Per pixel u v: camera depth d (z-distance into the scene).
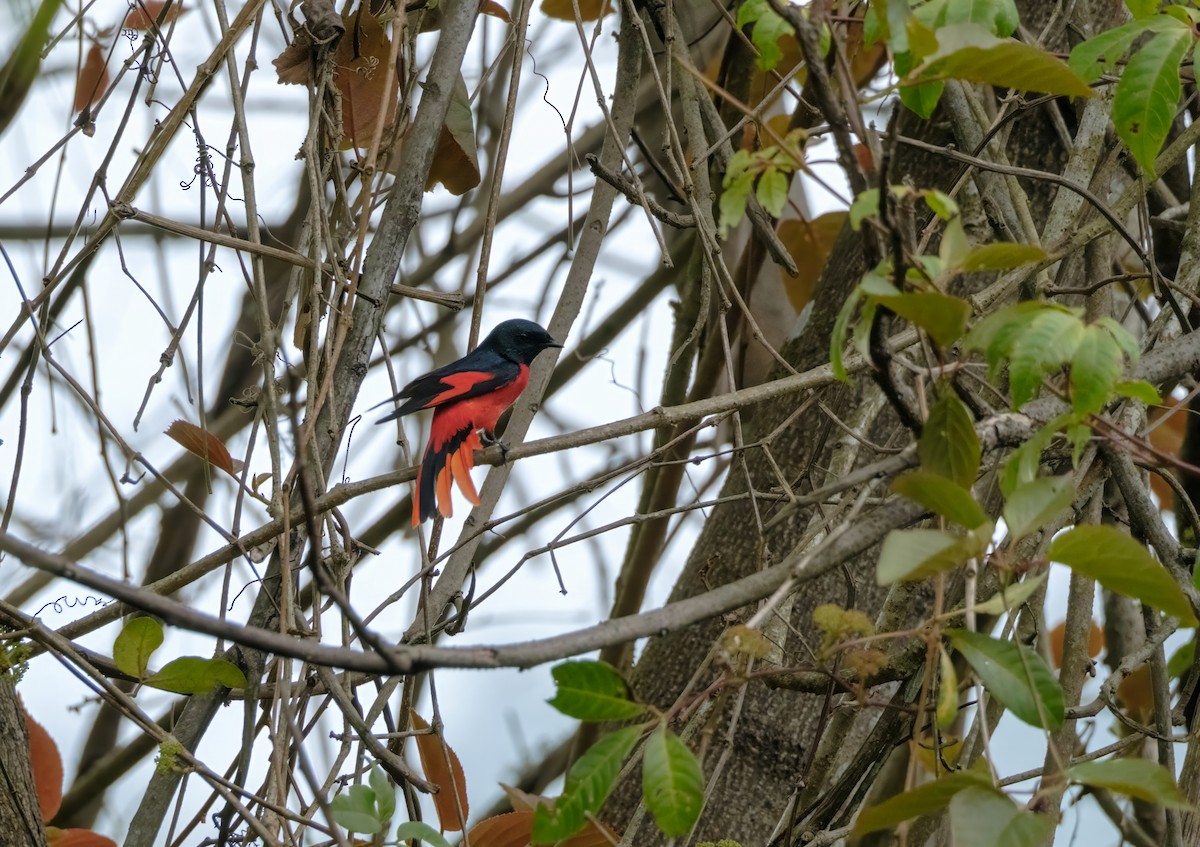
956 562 4.52
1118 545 4.54
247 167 8.04
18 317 7.55
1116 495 9.00
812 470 9.45
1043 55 4.73
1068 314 4.76
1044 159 10.26
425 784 6.77
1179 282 8.50
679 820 4.47
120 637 6.47
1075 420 4.86
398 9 8.05
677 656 9.94
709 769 9.22
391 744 7.61
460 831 7.23
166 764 6.34
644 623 4.57
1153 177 6.29
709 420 7.95
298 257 7.80
